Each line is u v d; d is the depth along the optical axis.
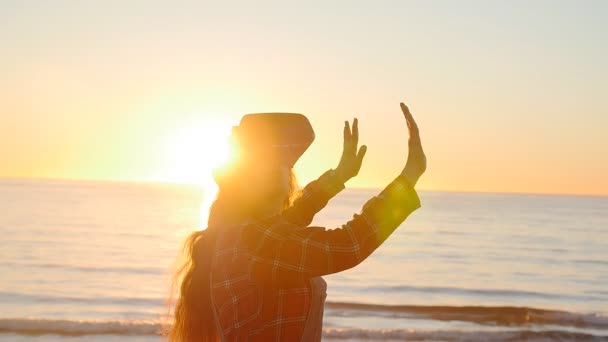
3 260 33.31
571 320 17.75
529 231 65.81
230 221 2.16
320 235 1.97
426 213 106.50
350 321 17.81
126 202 117.94
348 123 2.14
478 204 168.50
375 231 1.94
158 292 23.88
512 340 15.24
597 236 60.16
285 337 1.99
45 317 18.66
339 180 2.11
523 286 29.25
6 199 117.56
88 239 46.12
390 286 28.14
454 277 31.75
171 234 51.47
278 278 1.98
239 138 2.19
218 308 2.05
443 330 15.56
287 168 2.19
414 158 2.01
